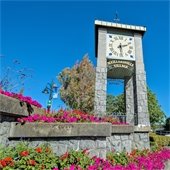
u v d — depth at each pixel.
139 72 17.25
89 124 6.53
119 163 7.75
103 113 15.55
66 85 37.84
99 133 6.51
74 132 6.37
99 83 16.36
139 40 18.36
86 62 38.81
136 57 17.73
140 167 8.07
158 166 9.32
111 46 17.78
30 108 6.85
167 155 12.02
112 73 18.67
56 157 5.66
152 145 16.92
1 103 5.30
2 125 5.57
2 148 5.25
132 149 10.52
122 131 9.47
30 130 6.09
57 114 7.42
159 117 39.88
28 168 4.86
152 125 40.19
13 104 5.89
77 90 36.09
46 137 6.19
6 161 4.69
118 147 9.24
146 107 16.30
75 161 5.72
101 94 16.09
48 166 5.19
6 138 5.77
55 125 6.30
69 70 38.34
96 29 18.67
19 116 6.35
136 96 16.67
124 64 17.45
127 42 18.16
